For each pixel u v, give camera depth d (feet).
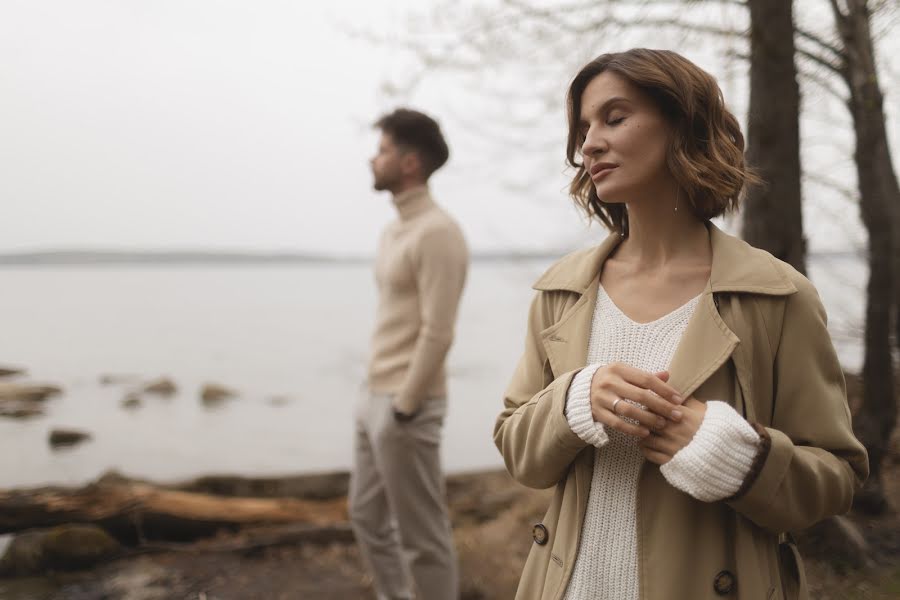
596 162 3.88
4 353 65.46
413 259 8.66
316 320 111.65
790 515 3.41
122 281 303.48
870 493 11.38
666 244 4.00
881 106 11.00
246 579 11.60
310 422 36.19
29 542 11.92
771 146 9.17
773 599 3.58
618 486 3.84
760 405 3.67
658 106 3.77
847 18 10.53
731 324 3.66
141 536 12.87
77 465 24.94
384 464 8.83
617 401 3.45
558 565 3.97
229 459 27.17
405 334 8.85
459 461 25.84
